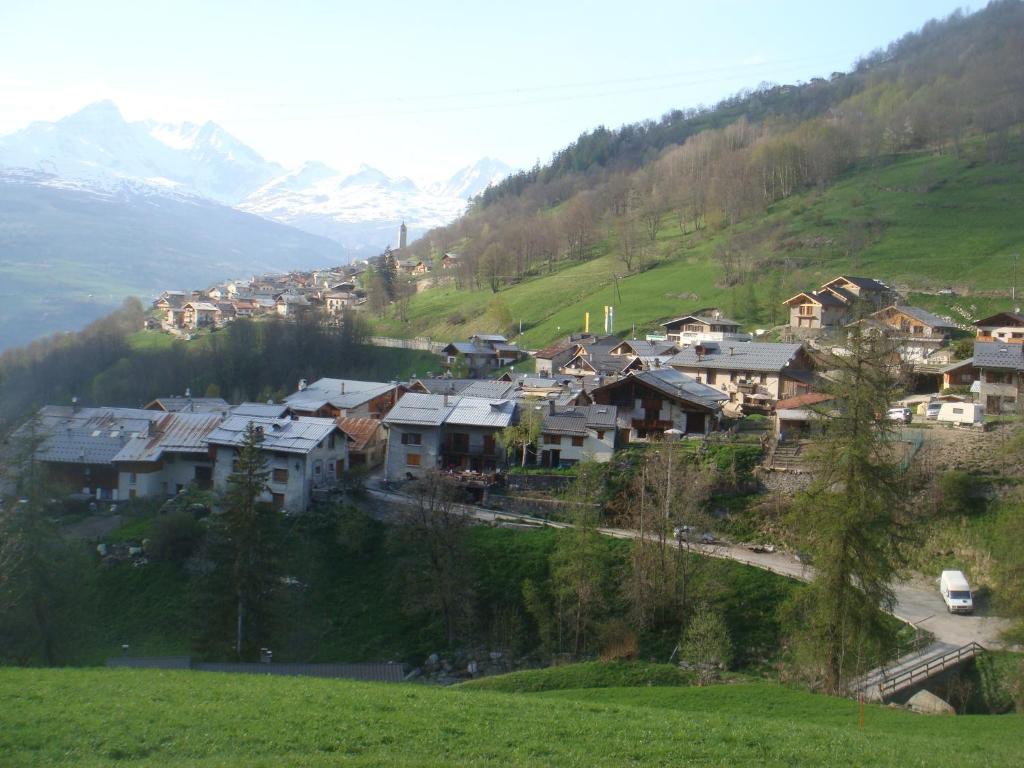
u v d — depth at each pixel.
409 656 55.00
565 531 61.88
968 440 67.81
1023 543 43.38
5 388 144.50
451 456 78.12
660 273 183.25
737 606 54.78
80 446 79.00
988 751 28.19
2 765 23.97
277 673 44.66
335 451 76.88
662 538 56.28
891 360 48.06
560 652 53.72
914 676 44.88
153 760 24.44
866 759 26.27
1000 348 88.69
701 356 96.19
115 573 63.03
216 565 56.28
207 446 77.44
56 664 49.03
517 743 26.69
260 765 23.62
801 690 41.66
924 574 58.69
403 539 61.28
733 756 26.12
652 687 41.88
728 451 70.38
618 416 80.81
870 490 41.41
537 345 156.50
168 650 55.59
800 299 127.56
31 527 48.78
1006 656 46.66
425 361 149.00
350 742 26.19
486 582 59.50
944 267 146.00
